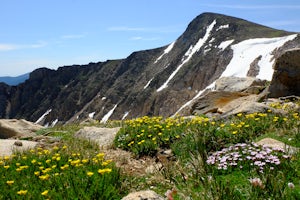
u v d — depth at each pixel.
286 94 23.62
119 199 7.65
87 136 16.33
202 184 7.14
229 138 11.52
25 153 12.15
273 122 12.61
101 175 8.27
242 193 6.86
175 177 8.47
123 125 17.52
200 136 11.12
